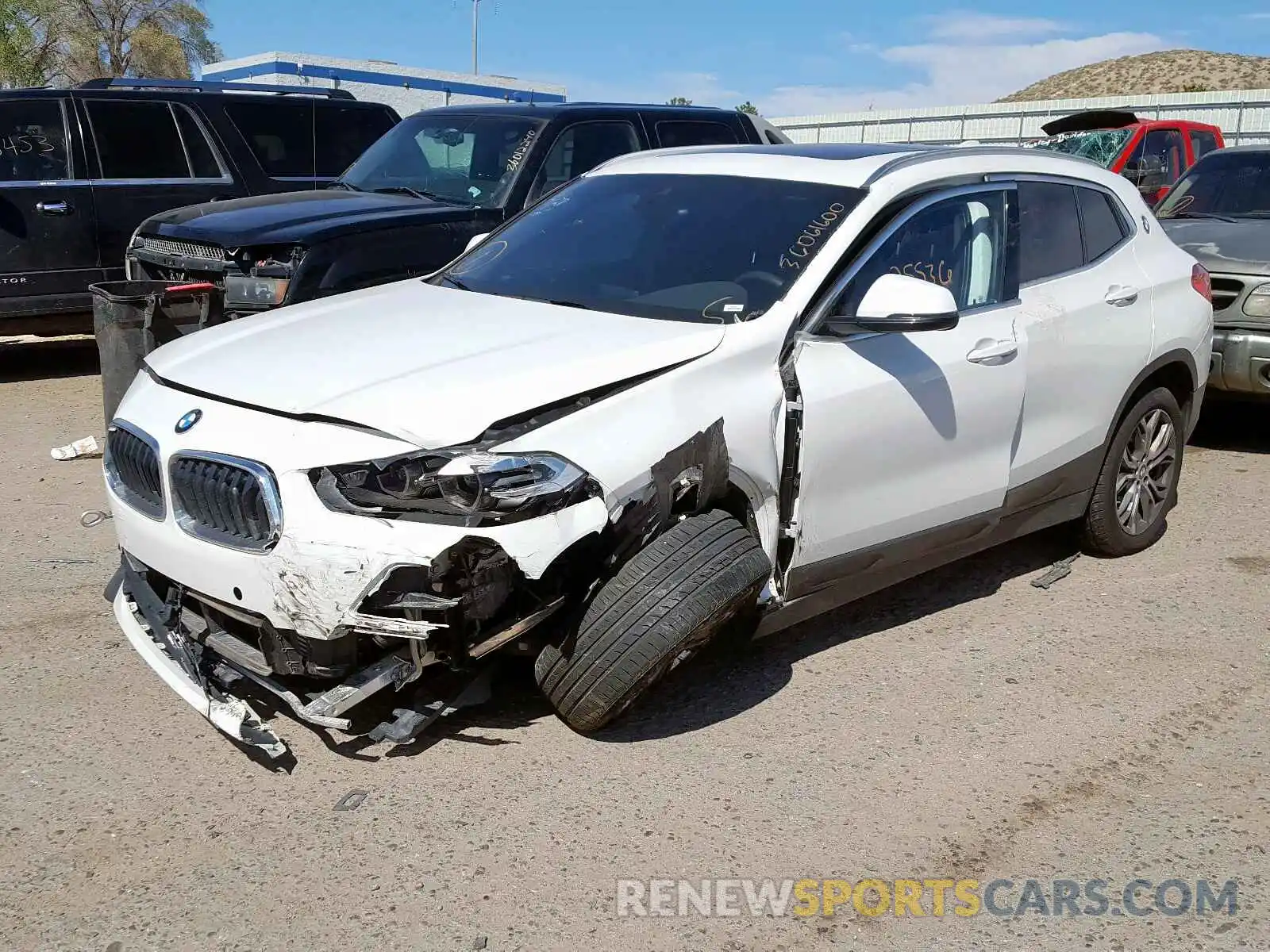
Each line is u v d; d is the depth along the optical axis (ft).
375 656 10.34
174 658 11.18
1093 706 12.97
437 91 88.99
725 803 10.82
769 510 11.99
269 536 9.91
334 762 11.25
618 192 15.38
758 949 8.96
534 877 9.68
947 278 13.94
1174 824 10.75
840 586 13.29
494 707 12.31
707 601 10.69
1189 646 14.61
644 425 10.75
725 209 14.03
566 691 11.05
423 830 10.25
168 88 29.60
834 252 12.83
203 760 11.31
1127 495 17.34
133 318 19.47
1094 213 16.60
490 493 9.76
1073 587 16.49
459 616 10.06
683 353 11.41
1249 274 22.20
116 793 10.72
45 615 14.53
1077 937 9.21
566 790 10.91
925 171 14.12
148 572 11.53
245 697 12.05
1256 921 9.45
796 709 12.65
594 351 11.25
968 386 13.70
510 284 14.12
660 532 10.97
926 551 14.12
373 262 21.80
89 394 27.27
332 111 32.12
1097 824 10.71
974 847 10.31
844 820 10.63
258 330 12.80
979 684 13.42
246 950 8.77
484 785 10.94
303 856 9.87
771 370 11.91
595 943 8.94
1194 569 17.28
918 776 11.41
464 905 9.31
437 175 26.08
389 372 10.90
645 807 10.70
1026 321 14.65
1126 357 16.19
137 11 128.67
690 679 13.26
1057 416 15.33
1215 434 25.64
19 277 26.99
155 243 23.20
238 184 29.96
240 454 10.11
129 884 9.48
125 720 12.05
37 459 21.54
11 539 17.20
